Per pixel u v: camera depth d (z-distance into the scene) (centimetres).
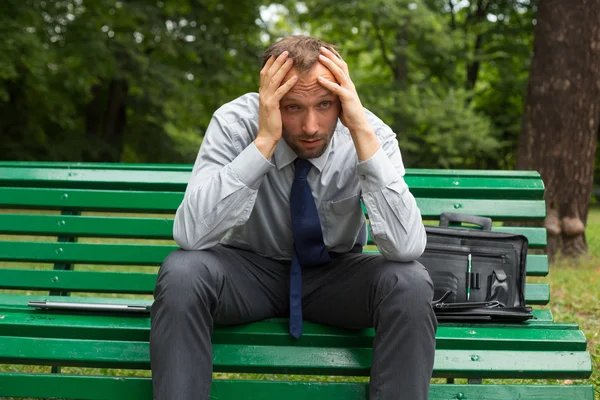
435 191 319
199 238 240
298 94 238
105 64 1348
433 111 1750
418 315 228
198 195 241
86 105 1752
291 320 248
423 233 246
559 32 745
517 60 2053
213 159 256
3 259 315
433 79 2061
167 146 1788
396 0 1545
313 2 1514
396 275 234
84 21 1326
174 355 223
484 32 1991
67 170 329
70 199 321
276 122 241
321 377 365
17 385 245
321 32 1762
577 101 744
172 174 325
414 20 1592
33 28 1283
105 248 313
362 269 247
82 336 253
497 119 2205
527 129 765
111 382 244
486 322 264
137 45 1373
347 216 258
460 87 1927
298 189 254
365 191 242
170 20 1440
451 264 275
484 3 2048
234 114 264
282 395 241
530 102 765
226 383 241
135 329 251
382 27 1672
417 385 226
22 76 1414
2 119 1602
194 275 228
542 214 313
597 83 747
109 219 317
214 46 1423
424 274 235
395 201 240
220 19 1486
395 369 227
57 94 1577
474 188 317
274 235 264
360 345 251
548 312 282
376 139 244
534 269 305
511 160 2292
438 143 1716
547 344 250
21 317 259
